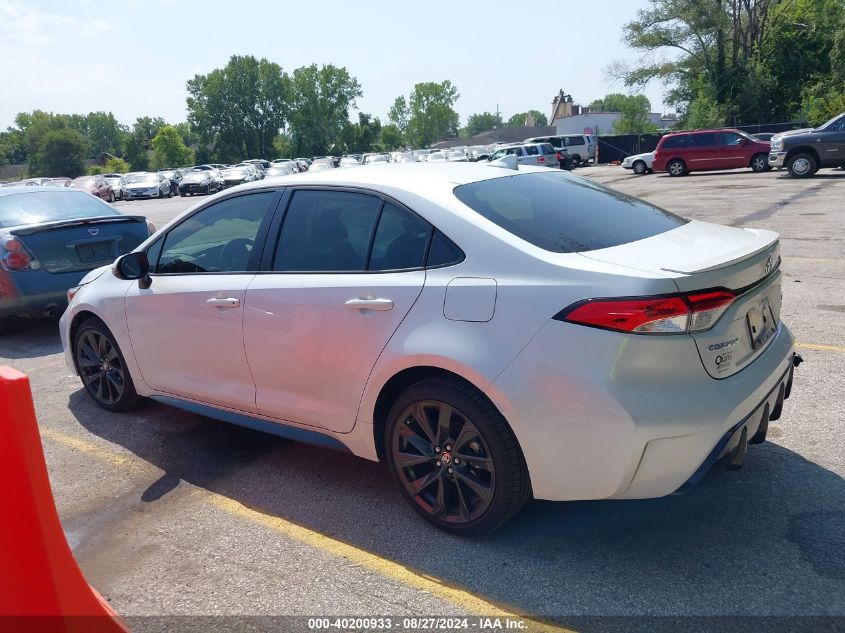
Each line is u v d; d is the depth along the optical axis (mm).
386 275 3172
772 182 19844
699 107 44031
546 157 36188
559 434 2697
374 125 109688
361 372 3215
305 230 3566
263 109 105062
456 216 3072
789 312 6270
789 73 43625
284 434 3650
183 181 41438
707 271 2625
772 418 3309
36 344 7133
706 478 3469
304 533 3236
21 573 1880
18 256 6727
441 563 2932
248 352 3674
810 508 3152
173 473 3945
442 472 3088
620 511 3250
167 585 2893
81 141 106938
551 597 2672
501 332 2787
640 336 2555
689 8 42875
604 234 3080
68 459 4195
